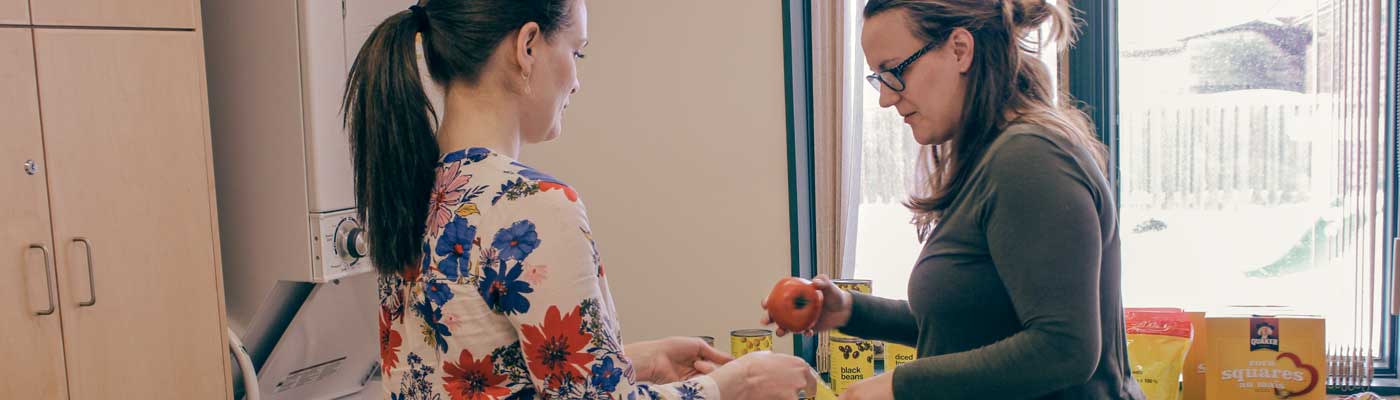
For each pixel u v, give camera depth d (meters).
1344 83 2.37
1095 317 1.09
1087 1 2.45
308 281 2.12
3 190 1.73
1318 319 2.14
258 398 2.16
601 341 0.95
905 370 1.19
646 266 2.69
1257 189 2.51
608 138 2.66
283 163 2.10
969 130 1.21
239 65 2.11
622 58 2.63
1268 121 2.48
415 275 1.01
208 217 2.05
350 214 2.16
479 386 0.99
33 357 1.79
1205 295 2.57
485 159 0.99
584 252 0.96
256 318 2.19
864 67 2.56
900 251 2.67
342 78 2.12
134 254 1.93
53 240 1.80
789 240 2.62
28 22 1.75
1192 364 2.22
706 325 2.69
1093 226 1.10
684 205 2.65
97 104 1.86
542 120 1.06
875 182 2.66
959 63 1.20
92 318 1.88
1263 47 2.46
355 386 2.48
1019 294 1.10
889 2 1.22
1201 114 2.52
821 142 2.57
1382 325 2.51
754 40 2.57
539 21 1.01
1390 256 2.42
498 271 0.94
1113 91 2.51
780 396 1.15
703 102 2.61
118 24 1.88
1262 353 2.16
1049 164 1.10
